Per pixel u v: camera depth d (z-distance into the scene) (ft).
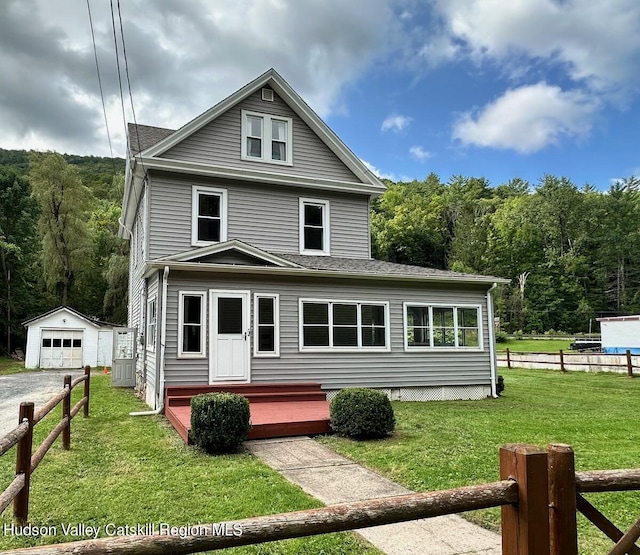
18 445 13.47
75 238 100.07
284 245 44.37
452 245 168.66
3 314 99.50
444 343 41.27
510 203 195.72
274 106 45.55
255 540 5.34
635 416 31.27
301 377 36.32
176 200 41.01
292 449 23.07
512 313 144.77
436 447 22.41
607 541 12.51
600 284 159.74
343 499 16.01
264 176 43.55
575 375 61.26
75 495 15.92
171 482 17.34
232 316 35.19
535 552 5.90
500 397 41.60
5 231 102.53
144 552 4.91
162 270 33.96
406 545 12.50
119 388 47.37
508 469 6.32
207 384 33.53
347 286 38.65
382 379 38.65
